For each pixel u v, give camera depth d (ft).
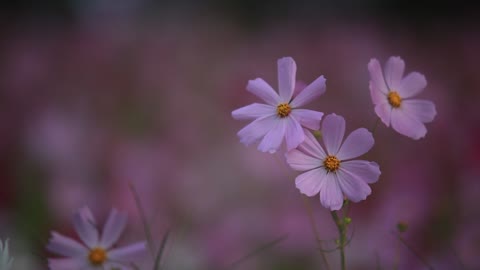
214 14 20.04
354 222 6.14
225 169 6.86
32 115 8.75
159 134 8.41
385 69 3.90
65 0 20.66
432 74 11.75
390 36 14.75
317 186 3.68
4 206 6.65
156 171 6.80
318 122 3.72
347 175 3.68
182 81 10.41
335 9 23.04
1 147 7.63
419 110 3.88
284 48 12.18
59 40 13.24
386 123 3.79
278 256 6.11
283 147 6.79
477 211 6.06
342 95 9.20
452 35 15.93
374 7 22.50
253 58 12.02
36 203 6.53
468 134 7.34
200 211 6.51
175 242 5.50
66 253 4.01
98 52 11.71
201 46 13.10
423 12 21.58
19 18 19.66
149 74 10.69
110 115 9.13
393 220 5.98
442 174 6.80
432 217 6.03
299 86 3.91
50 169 7.25
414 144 7.52
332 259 5.89
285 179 6.83
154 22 17.38
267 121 3.76
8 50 12.09
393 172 6.93
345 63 10.12
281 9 22.35
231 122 8.72
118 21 17.38
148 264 4.81
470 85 10.55
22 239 5.12
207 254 5.95
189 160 7.18
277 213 6.43
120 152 7.27
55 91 9.95
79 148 7.41
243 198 6.67
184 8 20.38
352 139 3.69
